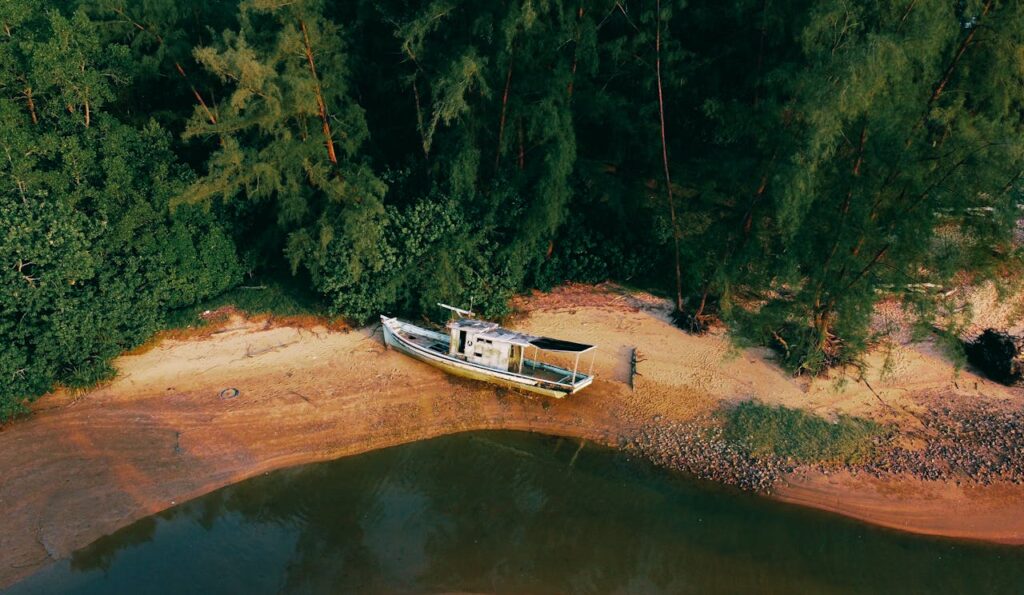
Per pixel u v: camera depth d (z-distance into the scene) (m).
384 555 16.17
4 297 18.33
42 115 21.22
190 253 22.77
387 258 22.75
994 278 18.20
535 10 20.17
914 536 16.80
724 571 15.95
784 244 20.42
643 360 22.64
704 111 23.77
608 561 16.20
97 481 17.67
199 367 21.88
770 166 20.09
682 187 25.28
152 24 23.42
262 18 22.38
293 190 22.77
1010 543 16.61
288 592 15.07
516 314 24.73
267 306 24.53
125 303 20.67
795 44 20.62
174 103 26.77
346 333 23.75
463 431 20.28
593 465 19.09
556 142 22.05
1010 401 20.58
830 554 16.38
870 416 20.14
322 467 18.78
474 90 22.66
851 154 18.89
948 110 17.55
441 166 24.30
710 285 22.66
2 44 19.77
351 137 23.39
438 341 22.59
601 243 25.80
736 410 20.52
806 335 21.50
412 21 21.53
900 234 18.05
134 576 15.23
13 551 15.57
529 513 17.59
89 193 20.84
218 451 18.95
